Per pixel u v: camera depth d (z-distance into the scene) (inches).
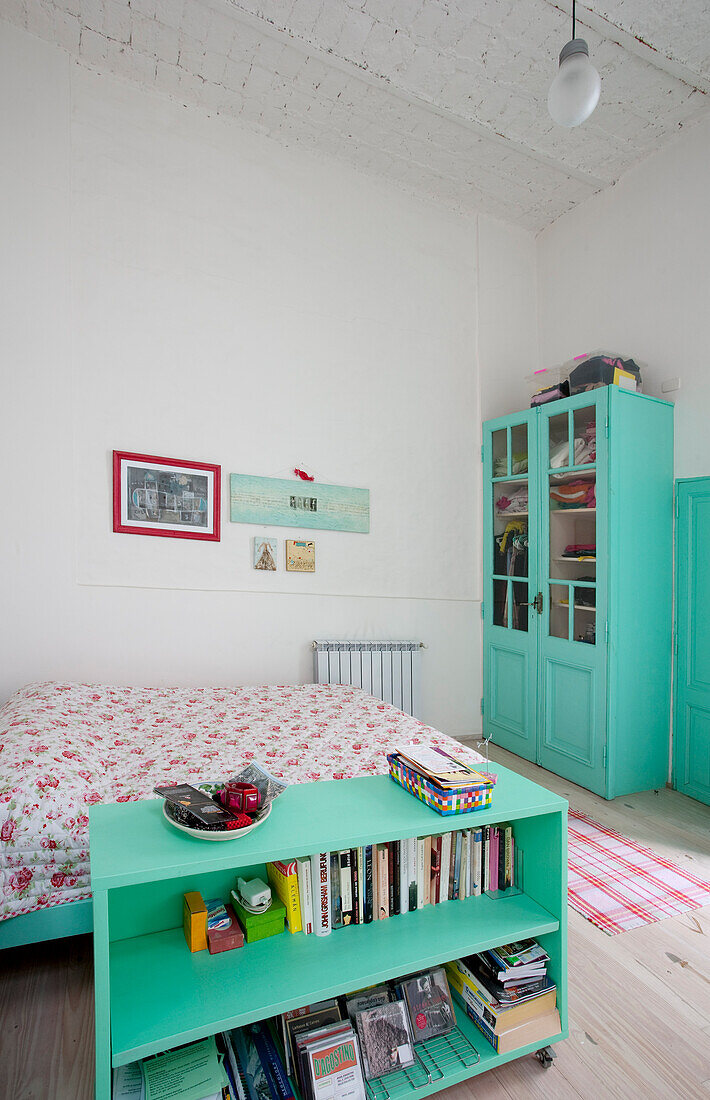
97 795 68.8
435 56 110.4
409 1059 54.2
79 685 107.0
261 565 132.4
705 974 69.8
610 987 67.4
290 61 113.7
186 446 125.4
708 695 119.3
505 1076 56.4
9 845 63.4
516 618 146.9
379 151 138.4
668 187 130.1
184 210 125.3
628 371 129.9
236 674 130.5
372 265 146.2
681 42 104.4
